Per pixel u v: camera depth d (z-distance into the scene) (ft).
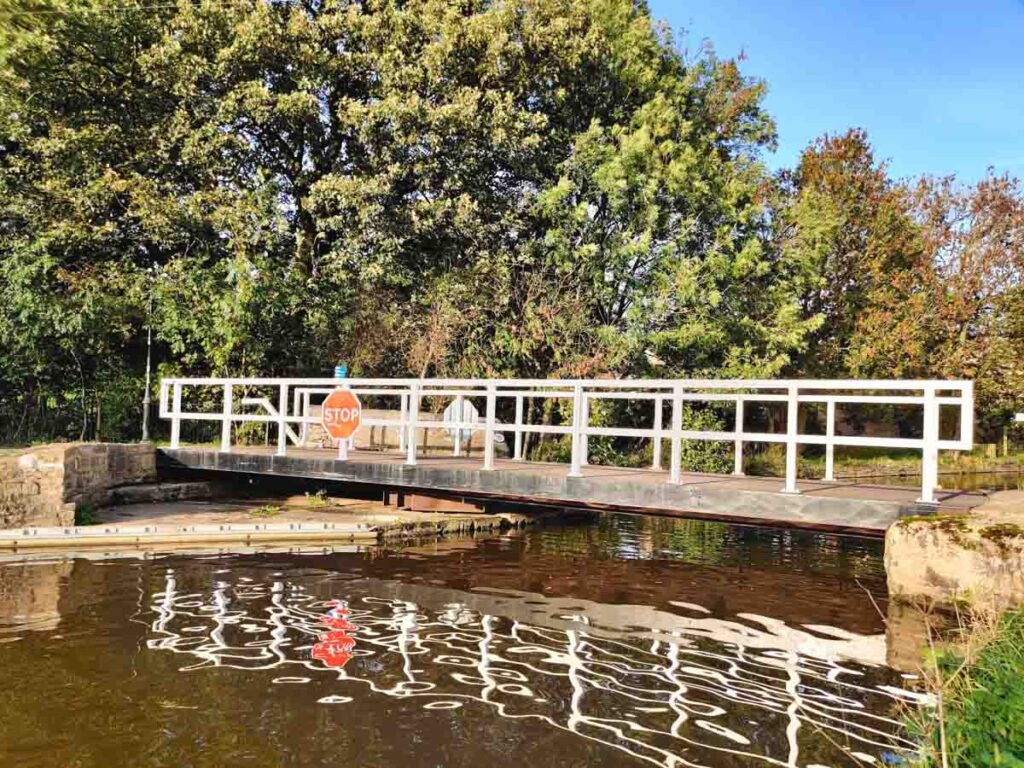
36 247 46.68
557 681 17.10
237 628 19.77
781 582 28.53
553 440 56.59
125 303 49.03
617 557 32.60
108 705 14.71
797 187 79.36
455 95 52.54
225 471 42.01
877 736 14.52
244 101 51.13
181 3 49.32
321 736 13.76
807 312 73.10
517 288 54.08
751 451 69.87
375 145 53.78
